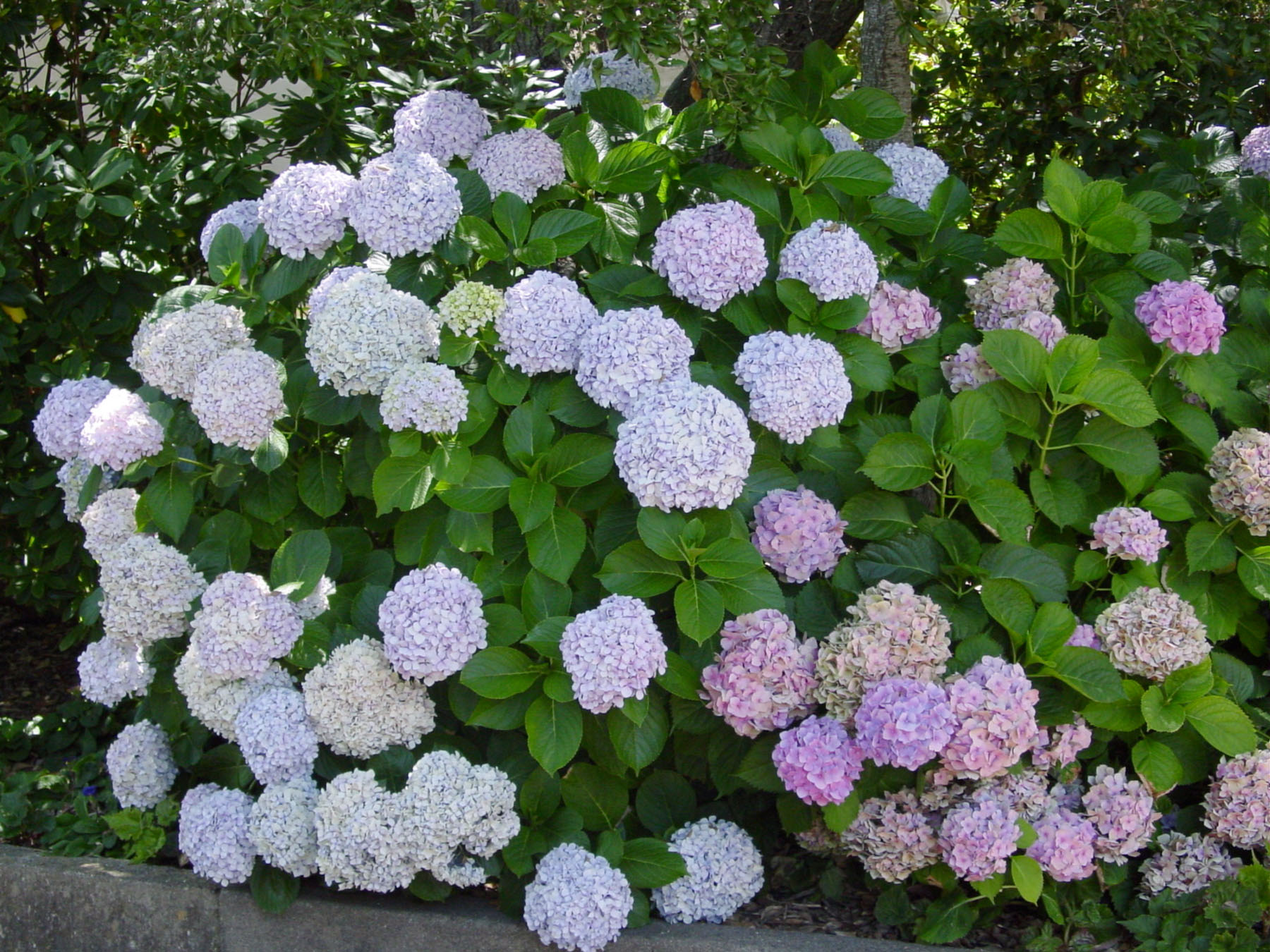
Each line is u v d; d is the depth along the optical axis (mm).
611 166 3582
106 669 3445
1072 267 3641
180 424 3482
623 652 2869
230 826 3135
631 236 3576
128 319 4707
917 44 4293
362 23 3930
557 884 2943
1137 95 4645
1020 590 3070
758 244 3268
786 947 2969
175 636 3367
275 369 3287
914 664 2939
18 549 4934
